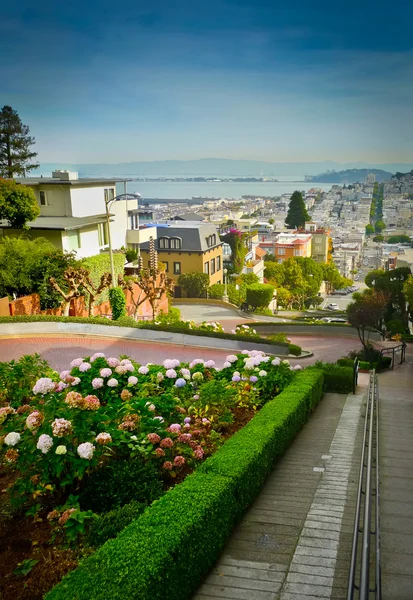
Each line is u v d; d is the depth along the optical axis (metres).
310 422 12.12
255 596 4.92
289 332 41.34
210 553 5.42
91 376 10.02
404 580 5.20
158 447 7.20
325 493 7.55
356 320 27.75
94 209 39.03
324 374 16.31
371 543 5.95
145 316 36.34
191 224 80.56
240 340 24.97
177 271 74.19
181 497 5.55
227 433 9.58
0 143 55.47
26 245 27.22
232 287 74.12
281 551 5.79
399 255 128.50
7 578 5.06
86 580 4.13
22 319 22.70
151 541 4.64
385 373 23.36
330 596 4.90
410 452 9.98
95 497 6.18
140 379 10.22
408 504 7.22
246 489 6.74
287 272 113.88
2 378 10.72
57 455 6.00
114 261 33.91
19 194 28.70
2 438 6.50
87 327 23.72
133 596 3.96
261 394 11.92
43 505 6.23
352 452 9.66
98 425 6.78
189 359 21.45
